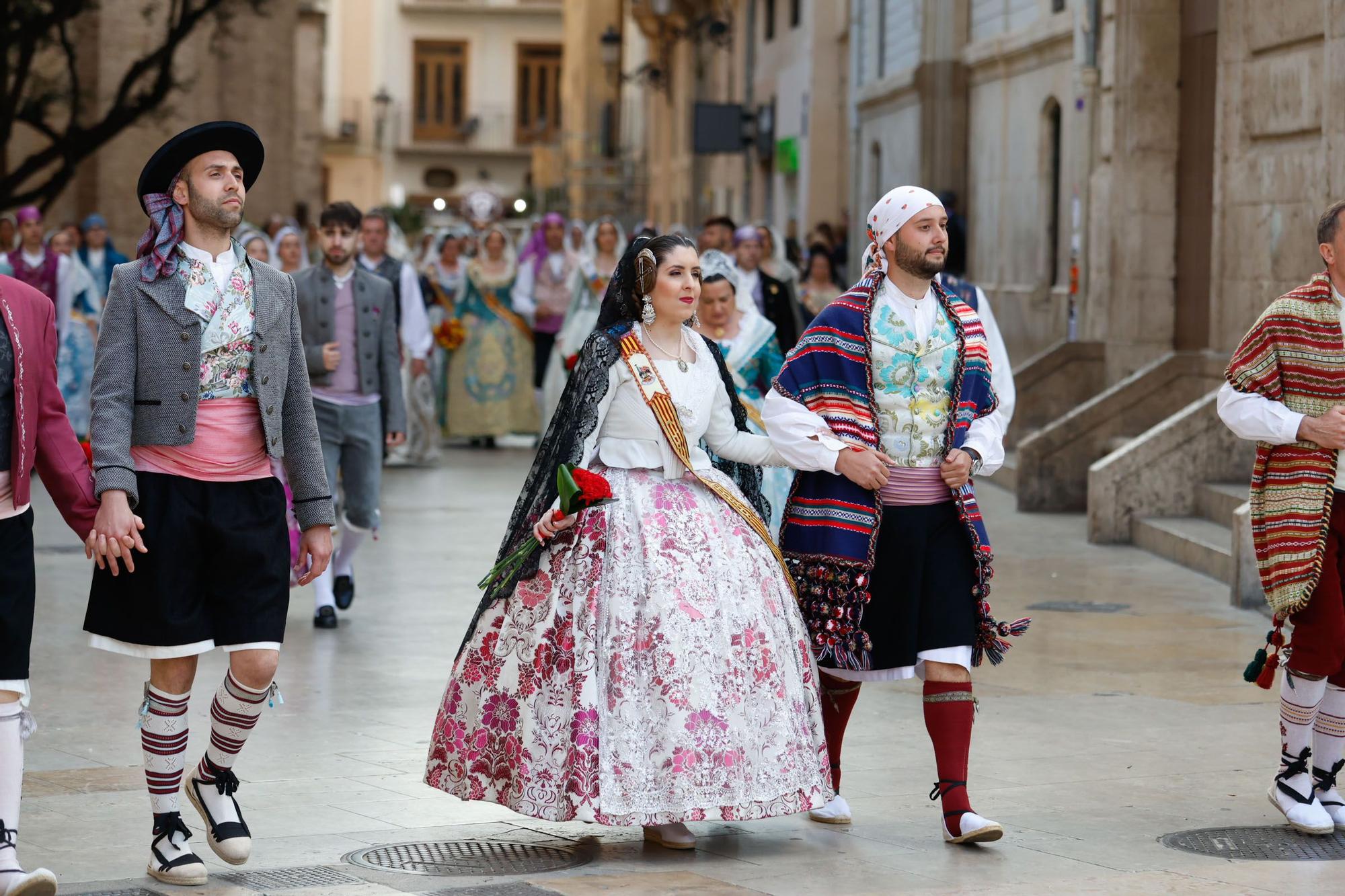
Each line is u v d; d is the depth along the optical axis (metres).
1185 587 12.45
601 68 59.94
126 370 5.74
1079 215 19.67
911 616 6.36
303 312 10.66
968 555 6.42
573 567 6.11
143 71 20.67
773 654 6.15
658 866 5.96
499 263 22.16
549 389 18.53
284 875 5.79
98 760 7.44
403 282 13.27
